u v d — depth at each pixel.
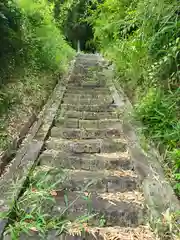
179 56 3.54
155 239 2.07
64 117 4.52
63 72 7.88
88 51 19.77
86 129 4.00
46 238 2.04
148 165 2.96
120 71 6.71
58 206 2.38
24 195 2.39
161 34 3.70
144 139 3.43
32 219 2.21
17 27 5.23
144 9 4.00
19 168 2.85
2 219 2.12
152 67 3.90
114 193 2.65
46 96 5.37
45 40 7.11
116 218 2.31
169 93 3.74
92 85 6.59
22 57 5.54
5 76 4.71
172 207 2.30
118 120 4.23
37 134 3.75
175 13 3.46
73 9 15.32
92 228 2.22
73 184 2.72
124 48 5.67
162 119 3.42
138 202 2.47
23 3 6.00
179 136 3.06
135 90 5.09
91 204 2.41
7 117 3.86
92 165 3.13
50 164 3.16
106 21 8.30
